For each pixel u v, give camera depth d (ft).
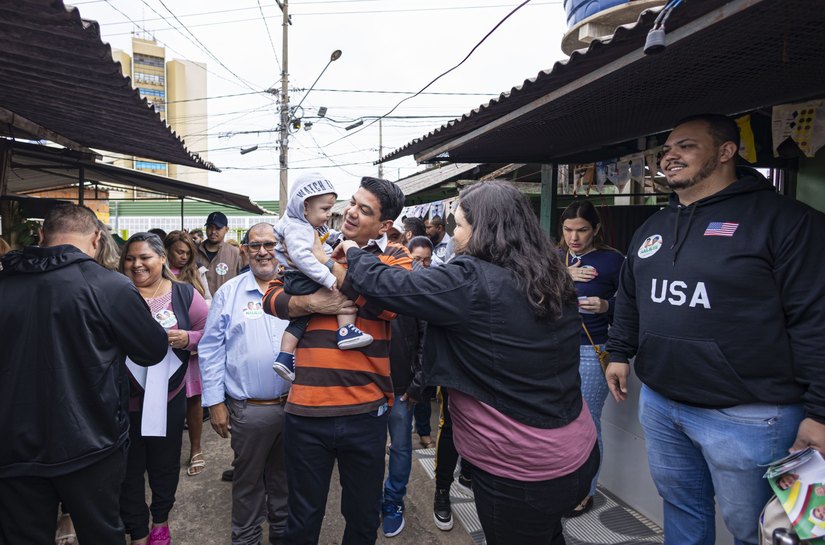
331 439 6.20
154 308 8.93
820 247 5.31
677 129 6.37
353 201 6.40
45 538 6.00
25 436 5.62
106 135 14.51
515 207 5.44
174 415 8.73
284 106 51.42
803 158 12.09
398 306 5.16
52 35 6.36
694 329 5.90
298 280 6.10
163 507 8.74
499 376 5.11
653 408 6.79
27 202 23.22
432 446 13.55
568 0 18.02
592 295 9.52
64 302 5.78
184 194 34.76
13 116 12.17
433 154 14.64
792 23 5.11
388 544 9.07
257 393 7.99
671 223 6.50
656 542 8.82
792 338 5.43
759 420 5.61
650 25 5.50
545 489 5.11
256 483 8.25
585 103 8.53
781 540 5.11
